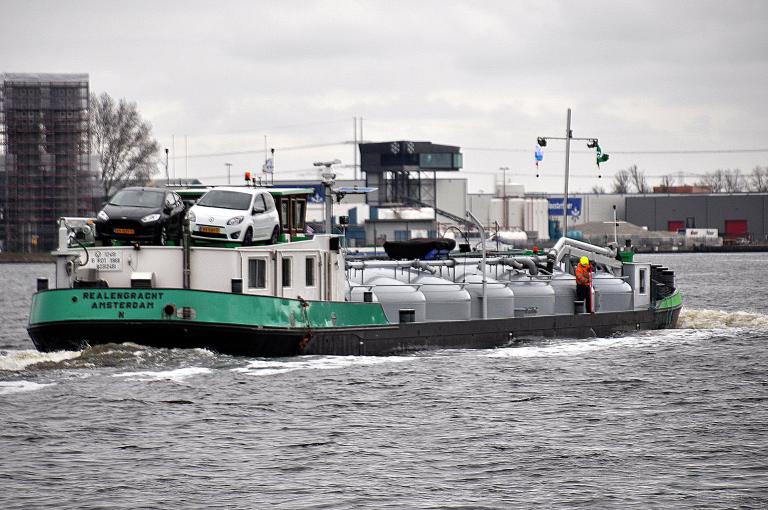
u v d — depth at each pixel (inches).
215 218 5944.9
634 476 4094.5
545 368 6190.9
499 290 7012.8
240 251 5826.8
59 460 4274.1
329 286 6314.0
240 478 4057.6
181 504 3779.5
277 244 6028.5
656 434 4707.2
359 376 5782.5
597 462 4269.2
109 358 5674.2
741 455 4367.6
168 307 5575.8
